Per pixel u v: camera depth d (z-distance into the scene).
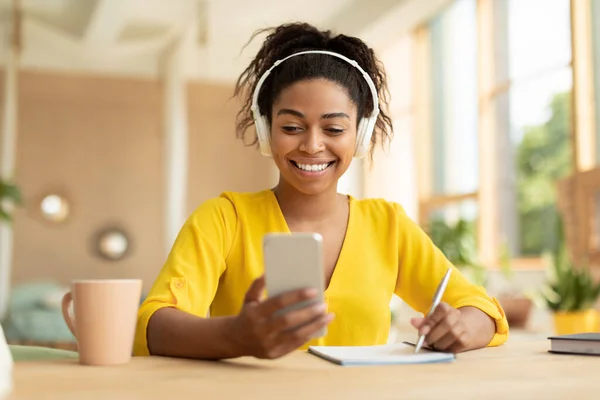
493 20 5.16
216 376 0.74
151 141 8.84
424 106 6.19
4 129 7.10
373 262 1.24
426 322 0.94
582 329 2.85
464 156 5.57
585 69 4.16
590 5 4.17
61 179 8.58
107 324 0.83
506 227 5.25
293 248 0.79
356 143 1.23
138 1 6.39
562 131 5.42
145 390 0.65
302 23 1.28
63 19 6.88
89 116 8.72
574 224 3.90
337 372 0.77
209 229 1.19
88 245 8.59
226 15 6.69
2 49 7.03
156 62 7.73
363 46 1.28
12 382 0.69
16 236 8.38
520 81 4.88
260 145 1.25
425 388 0.66
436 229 4.07
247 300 0.82
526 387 0.67
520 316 3.16
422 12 5.70
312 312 0.79
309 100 1.13
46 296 6.50
